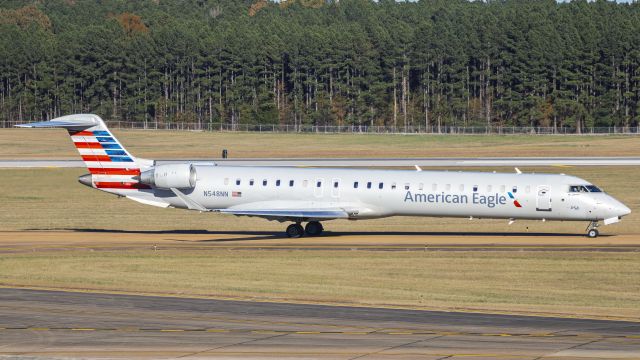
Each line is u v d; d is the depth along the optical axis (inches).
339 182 6899.6
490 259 5821.9
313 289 4820.4
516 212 6683.1
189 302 4426.7
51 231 7583.7
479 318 4052.7
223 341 3592.5
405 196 6781.5
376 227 7810.0
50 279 5128.0
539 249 6186.0
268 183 7003.0
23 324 3902.6
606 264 5639.8
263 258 5900.6
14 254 6097.4
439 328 3826.3
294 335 3690.9
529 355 3353.8
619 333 3727.9
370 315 4109.3
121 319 4003.4
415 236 7022.6
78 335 3700.8
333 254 6038.4
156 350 3459.6
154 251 6205.7
